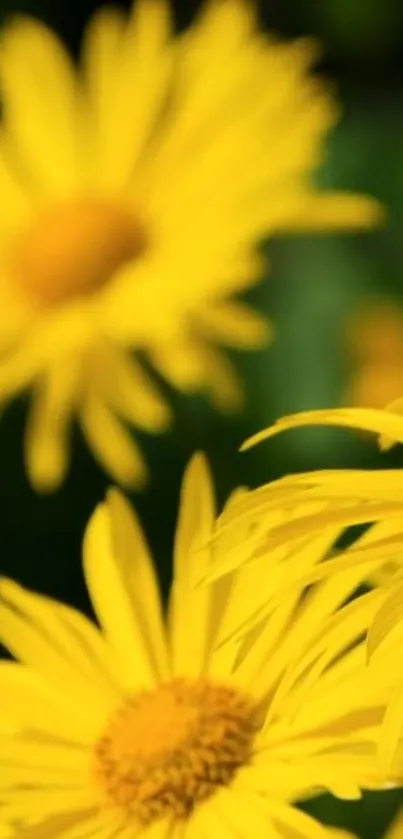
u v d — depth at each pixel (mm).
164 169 456
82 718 311
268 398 464
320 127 452
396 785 285
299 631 303
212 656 313
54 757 308
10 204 459
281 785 295
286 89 455
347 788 286
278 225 437
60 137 464
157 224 449
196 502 319
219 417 448
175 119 458
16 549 451
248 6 467
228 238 435
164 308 425
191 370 419
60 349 428
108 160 461
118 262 446
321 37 629
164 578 446
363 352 469
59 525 452
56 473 431
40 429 432
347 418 296
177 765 303
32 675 315
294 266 500
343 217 435
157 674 314
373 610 296
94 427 427
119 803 304
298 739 295
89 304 438
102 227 448
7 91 473
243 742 303
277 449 447
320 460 446
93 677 315
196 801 302
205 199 447
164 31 470
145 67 466
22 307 445
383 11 618
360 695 293
